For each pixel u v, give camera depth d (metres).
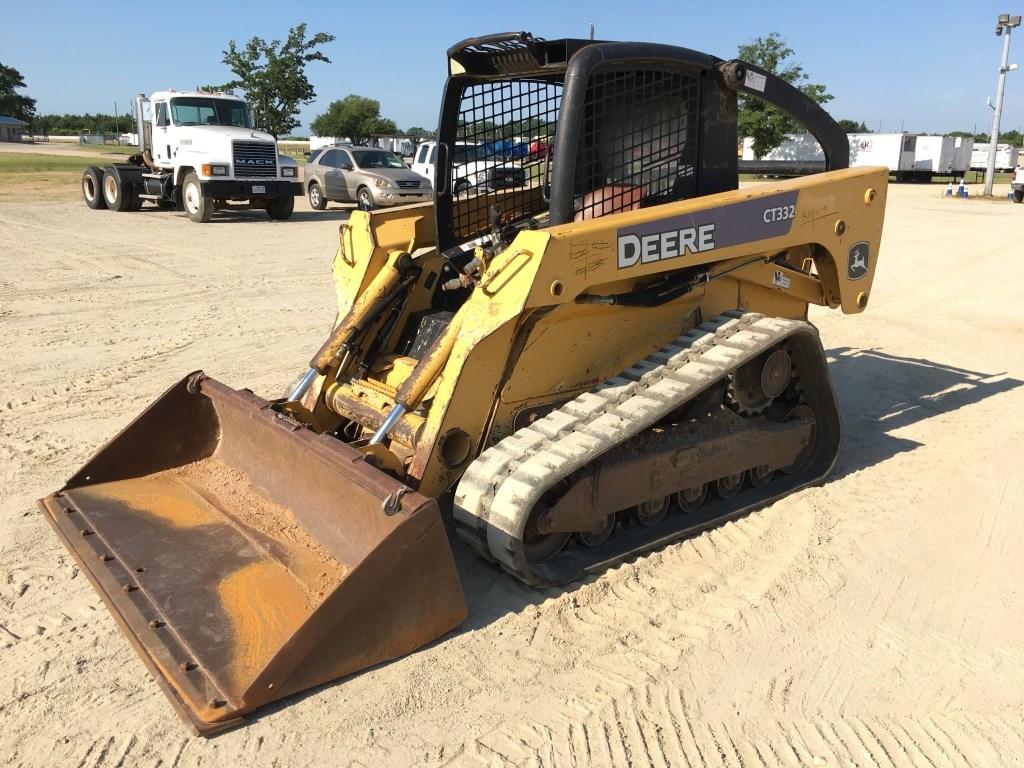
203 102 18.78
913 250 14.78
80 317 8.77
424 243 4.89
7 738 2.83
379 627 3.15
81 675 3.16
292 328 8.50
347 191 21.22
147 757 2.76
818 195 4.67
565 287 3.67
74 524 3.85
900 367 7.63
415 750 2.81
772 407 4.87
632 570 3.97
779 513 4.59
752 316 4.43
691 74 4.33
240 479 4.20
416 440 3.77
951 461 5.40
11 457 5.11
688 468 4.20
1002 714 3.05
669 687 3.16
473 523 3.60
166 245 14.19
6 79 104.44
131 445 4.29
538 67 4.18
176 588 3.36
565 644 3.40
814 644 3.45
